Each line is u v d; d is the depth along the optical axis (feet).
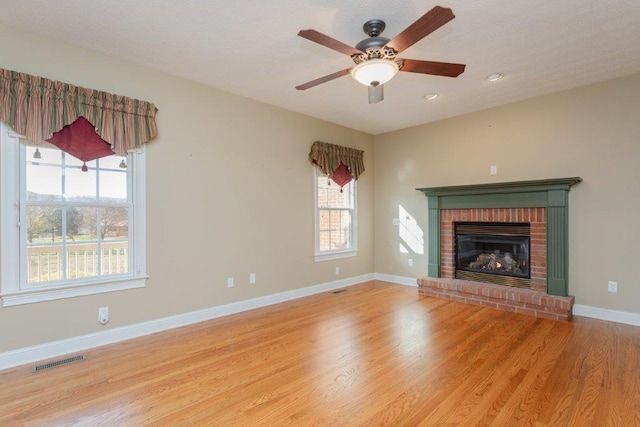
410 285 17.54
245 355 9.04
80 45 9.32
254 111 13.60
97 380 7.70
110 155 9.85
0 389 7.30
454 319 11.92
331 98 13.42
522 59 10.12
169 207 11.21
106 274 10.00
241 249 13.16
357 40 9.05
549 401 6.73
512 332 10.57
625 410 6.40
